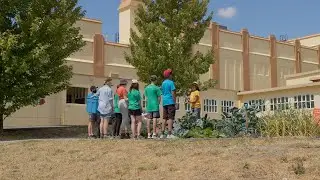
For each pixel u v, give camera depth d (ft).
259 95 95.71
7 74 61.21
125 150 36.17
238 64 126.21
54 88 65.72
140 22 81.46
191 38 79.61
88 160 34.09
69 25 64.59
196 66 78.59
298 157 29.35
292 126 49.16
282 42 138.31
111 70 98.84
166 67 75.66
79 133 69.10
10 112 65.10
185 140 40.22
